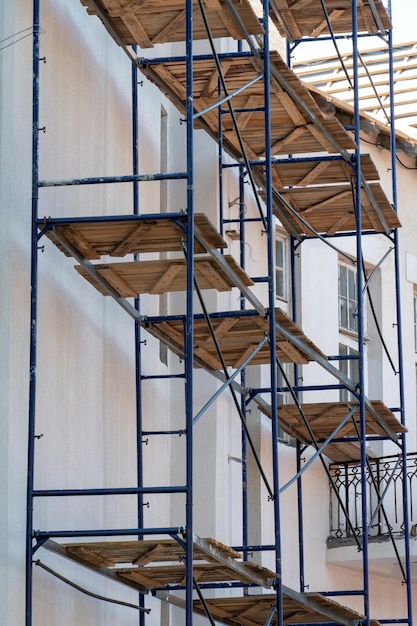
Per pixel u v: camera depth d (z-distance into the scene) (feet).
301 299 65.87
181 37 48.80
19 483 41.37
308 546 64.23
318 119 53.57
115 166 51.47
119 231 42.80
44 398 43.91
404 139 72.64
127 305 48.88
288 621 54.19
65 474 45.34
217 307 58.23
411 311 74.08
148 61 49.90
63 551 42.34
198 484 56.95
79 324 47.24
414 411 72.79
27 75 43.62
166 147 59.67
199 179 59.36
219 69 45.96
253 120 54.13
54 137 45.85
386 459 69.41
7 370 41.04
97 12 46.98
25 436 41.96
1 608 39.68
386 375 70.74
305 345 52.42
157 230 42.57
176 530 39.34
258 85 51.29
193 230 41.04
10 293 41.47
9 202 41.86
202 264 44.98
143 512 52.60
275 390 45.83
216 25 47.62
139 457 51.24
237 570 44.60
